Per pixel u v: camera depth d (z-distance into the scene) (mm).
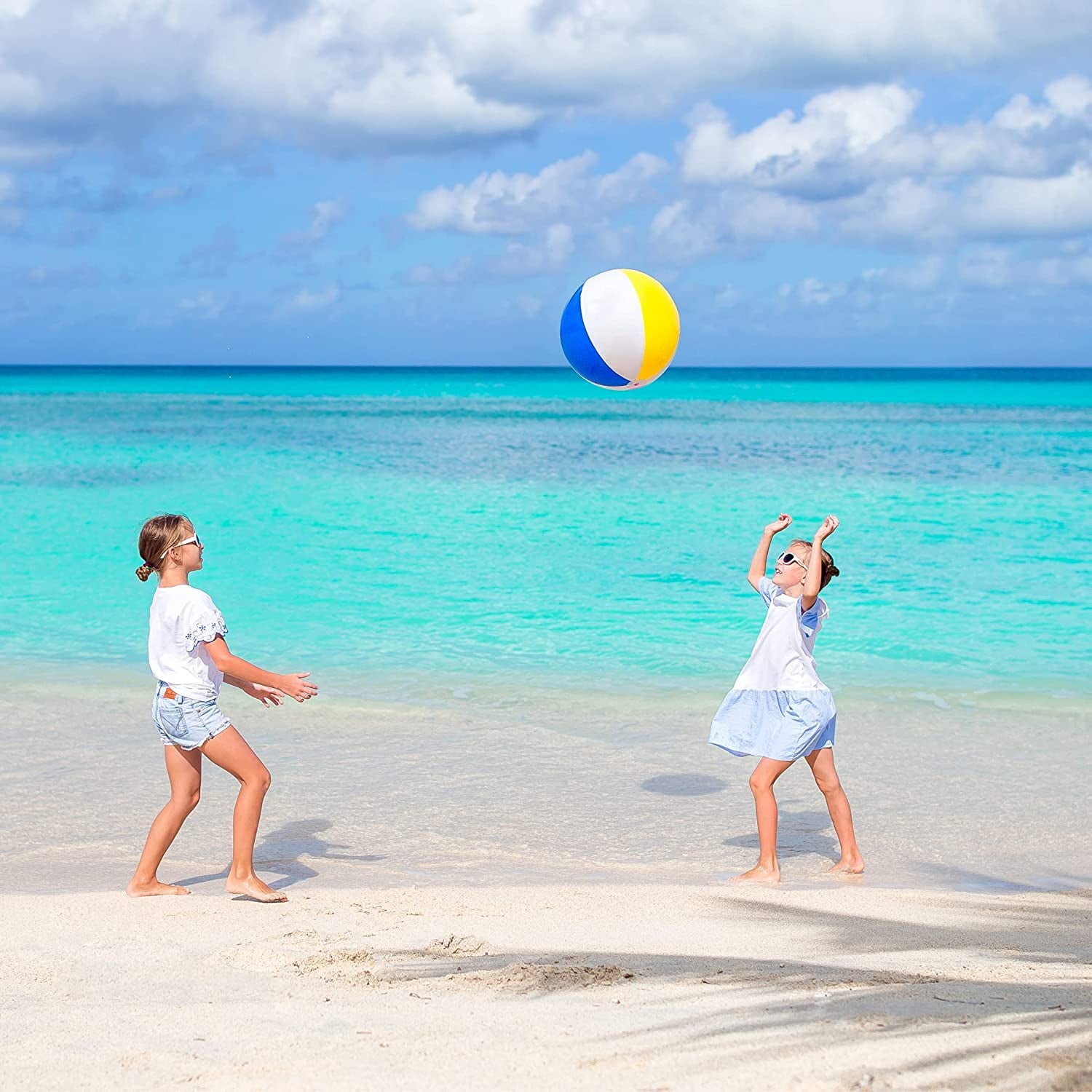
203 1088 2770
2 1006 3557
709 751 8070
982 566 15648
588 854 6078
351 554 16672
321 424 51812
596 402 79812
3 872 5633
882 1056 2773
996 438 41938
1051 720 8789
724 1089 2602
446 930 4508
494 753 7957
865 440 40812
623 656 10844
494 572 15211
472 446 38562
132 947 4258
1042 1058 2707
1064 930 4586
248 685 5473
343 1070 2855
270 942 4328
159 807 6766
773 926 4586
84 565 15578
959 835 6398
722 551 17031
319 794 7078
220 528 19188
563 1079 2723
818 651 11102
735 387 123875
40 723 8555
